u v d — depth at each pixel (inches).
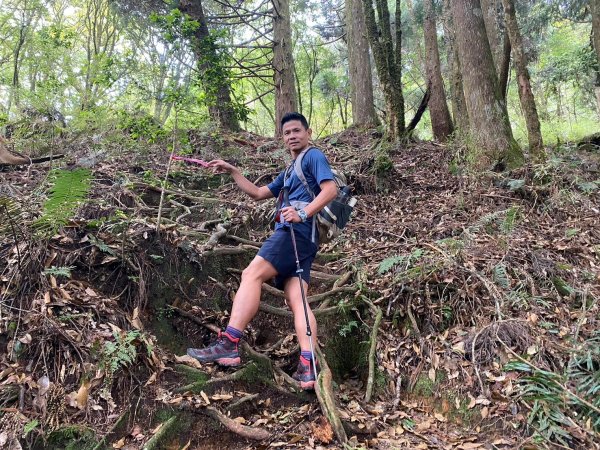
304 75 727.1
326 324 142.1
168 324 124.3
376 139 323.6
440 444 103.7
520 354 117.4
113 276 121.3
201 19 316.2
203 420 103.1
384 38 325.4
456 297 138.6
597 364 111.0
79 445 88.7
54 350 98.3
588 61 447.8
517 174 223.0
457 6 250.5
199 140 252.7
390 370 128.5
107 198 162.2
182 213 176.7
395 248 177.2
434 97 415.8
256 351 128.4
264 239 178.7
